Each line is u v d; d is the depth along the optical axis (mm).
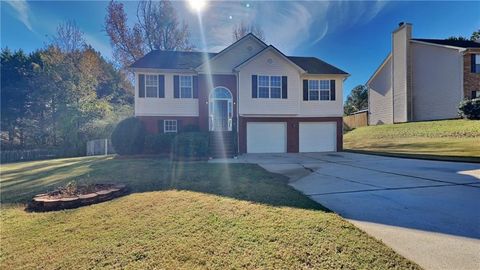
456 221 3932
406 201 5020
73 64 28594
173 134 14078
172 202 5223
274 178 7539
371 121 28875
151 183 7125
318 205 4750
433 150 14102
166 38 26656
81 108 23891
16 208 5445
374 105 28328
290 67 16000
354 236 3404
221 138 14898
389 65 25859
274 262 2875
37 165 13422
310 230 3596
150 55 17609
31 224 4430
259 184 6688
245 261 2924
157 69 15367
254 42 16453
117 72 31422
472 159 10148
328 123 16969
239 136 15859
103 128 22547
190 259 3021
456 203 4809
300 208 4570
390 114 25641
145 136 14047
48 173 9500
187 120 15836
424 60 22406
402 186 6250
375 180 7055
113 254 3234
